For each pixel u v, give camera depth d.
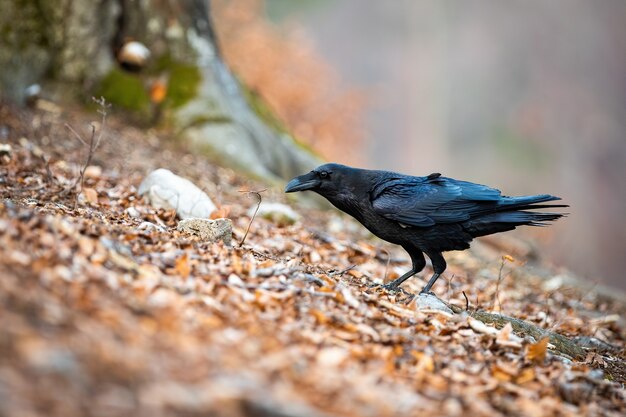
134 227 9.34
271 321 7.03
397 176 10.36
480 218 10.08
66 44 17.88
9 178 11.34
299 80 31.23
